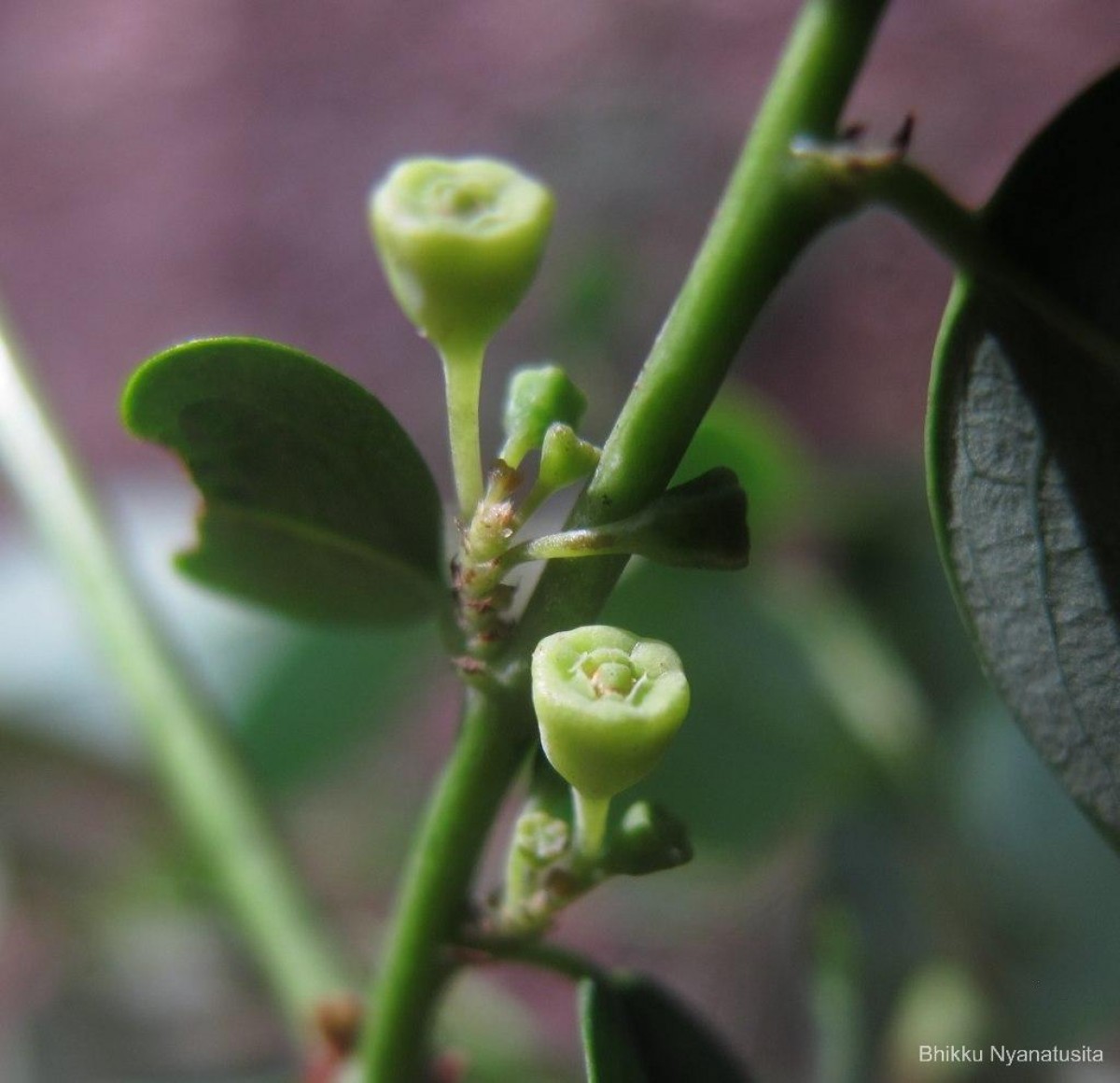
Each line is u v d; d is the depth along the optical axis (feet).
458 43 0.82
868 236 0.50
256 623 0.34
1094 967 0.32
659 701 0.17
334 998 0.24
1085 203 0.18
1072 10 0.73
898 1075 0.32
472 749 0.19
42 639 0.38
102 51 0.93
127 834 0.39
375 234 0.18
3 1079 0.40
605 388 0.44
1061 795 0.32
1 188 0.87
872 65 0.72
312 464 0.19
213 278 0.82
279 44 0.87
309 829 0.46
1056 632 0.18
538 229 0.18
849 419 0.57
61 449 0.26
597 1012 0.19
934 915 0.32
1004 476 0.18
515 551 0.18
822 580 0.33
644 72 0.75
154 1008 0.40
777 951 0.40
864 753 0.30
